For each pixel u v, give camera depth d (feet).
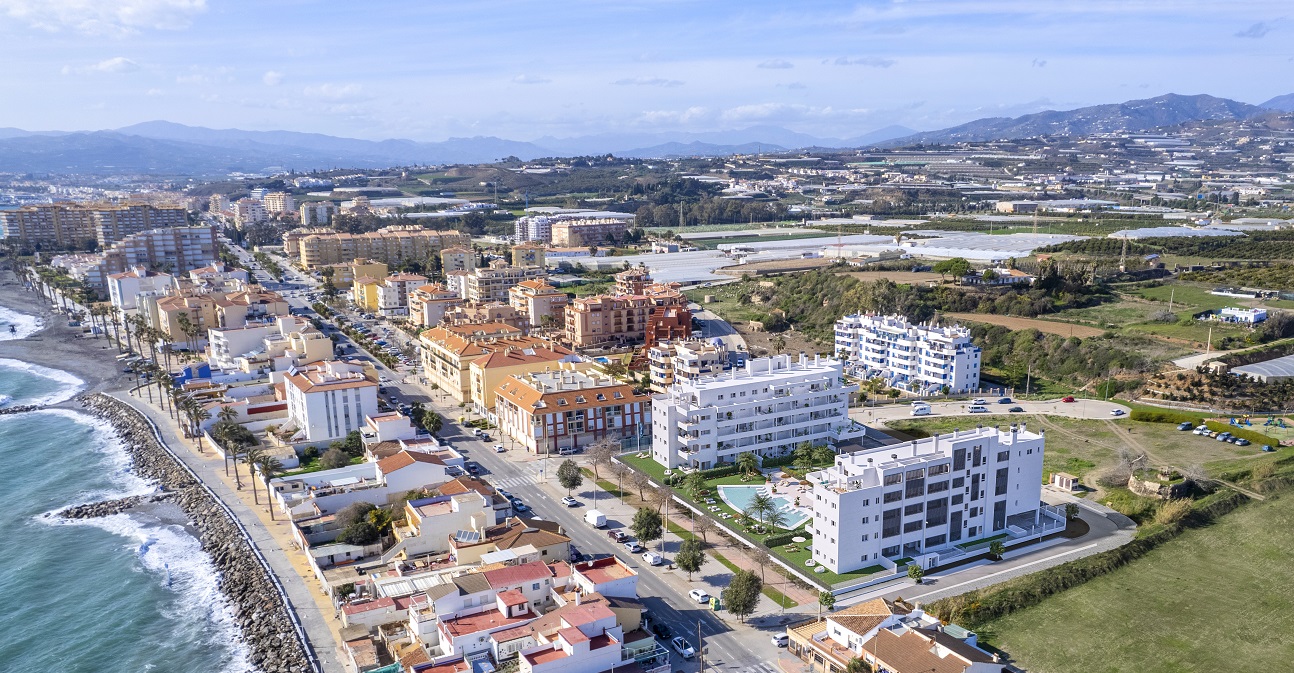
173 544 638.12
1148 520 616.80
